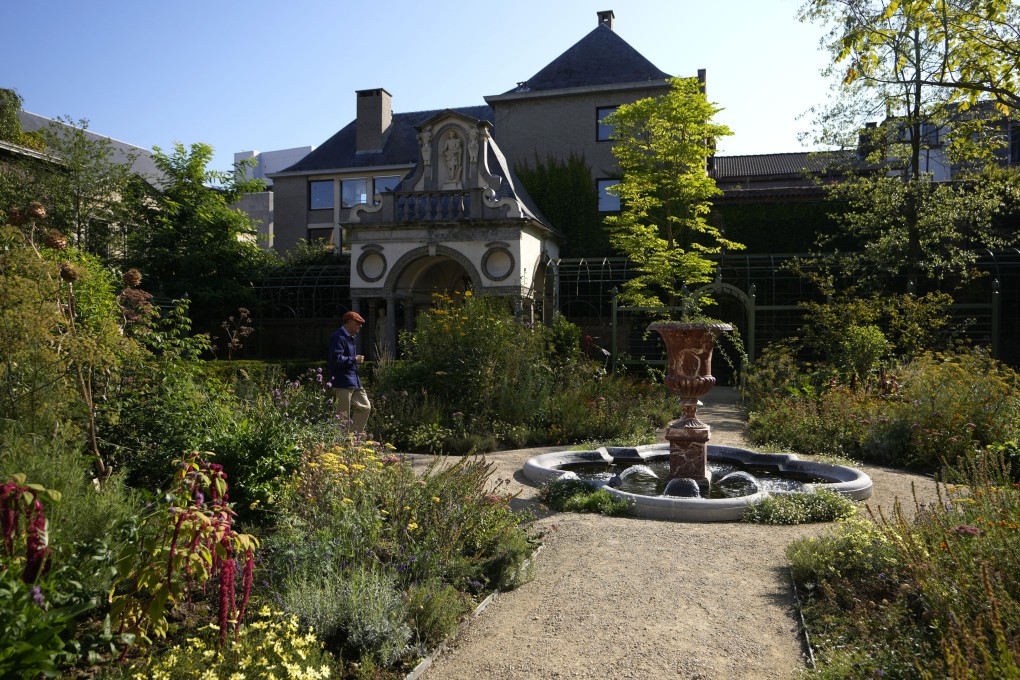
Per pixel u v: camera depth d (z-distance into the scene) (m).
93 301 7.12
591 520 6.87
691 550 5.92
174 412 6.82
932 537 4.44
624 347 22.41
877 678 3.46
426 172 21.12
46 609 3.12
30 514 3.22
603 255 27.20
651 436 11.69
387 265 20.77
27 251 6.39
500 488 7.89
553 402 12.58
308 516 5.36
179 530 3.30
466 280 26.28
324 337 24.31
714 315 23.56
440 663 4.03
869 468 9.40
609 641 4.28
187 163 23.17
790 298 23.00
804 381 14.54
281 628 3.75
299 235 36.22
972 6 12.30
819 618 4.43
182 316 8.74
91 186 20.47
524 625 4.52
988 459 8.32
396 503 5.63
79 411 6.39
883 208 19.38
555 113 28.30
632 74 28.08
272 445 6.26
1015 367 20.45
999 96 12.71
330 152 36.75
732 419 14.36
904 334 17.23
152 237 21.97
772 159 34.00
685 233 24.53
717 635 4.33
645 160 19.70
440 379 12.51
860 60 14.38
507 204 20.02
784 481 8.65
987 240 19.98
